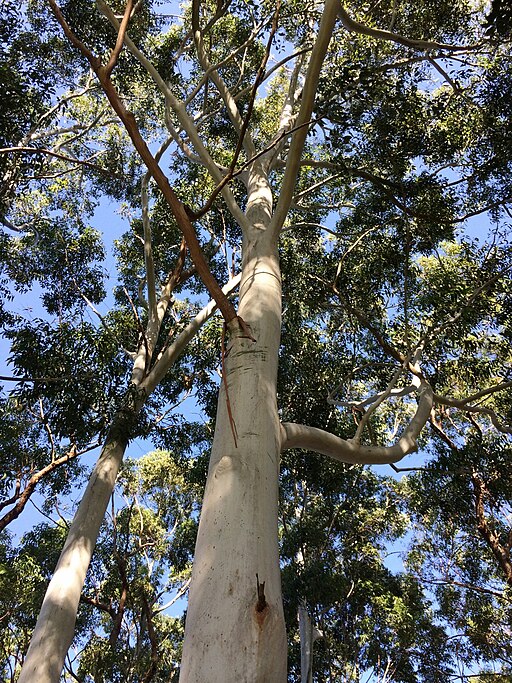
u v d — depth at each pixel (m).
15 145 8.56
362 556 12.34
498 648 11.50
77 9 10.56
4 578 10.80
